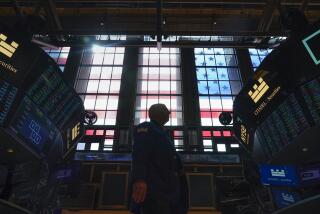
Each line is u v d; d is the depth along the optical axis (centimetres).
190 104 1667
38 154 587
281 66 534
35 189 552
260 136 631
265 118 603
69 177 674
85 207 1021
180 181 222
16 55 513
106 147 1488
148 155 202
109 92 1759
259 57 1927
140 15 1227
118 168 1207
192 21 1199
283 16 594
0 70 498
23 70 520
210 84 1792
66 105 657
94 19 1287
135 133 220
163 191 196
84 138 1520
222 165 1203
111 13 1250
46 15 844
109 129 1538
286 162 607
